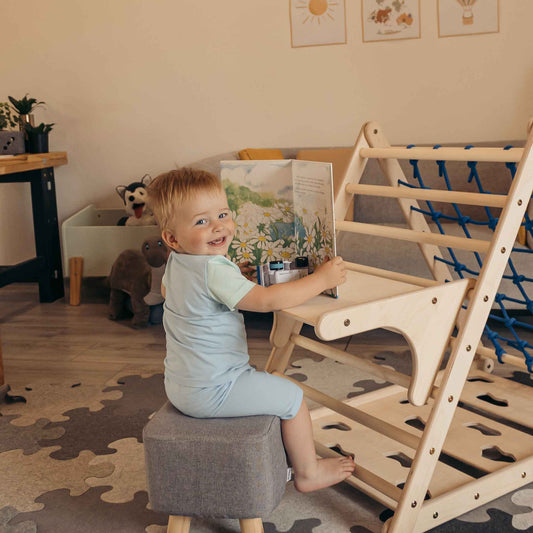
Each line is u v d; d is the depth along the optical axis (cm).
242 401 122
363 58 307
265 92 319
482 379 193
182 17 320
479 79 299
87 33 329
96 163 341
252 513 117
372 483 130
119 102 333
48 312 300
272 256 144
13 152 295
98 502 141
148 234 300
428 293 125
